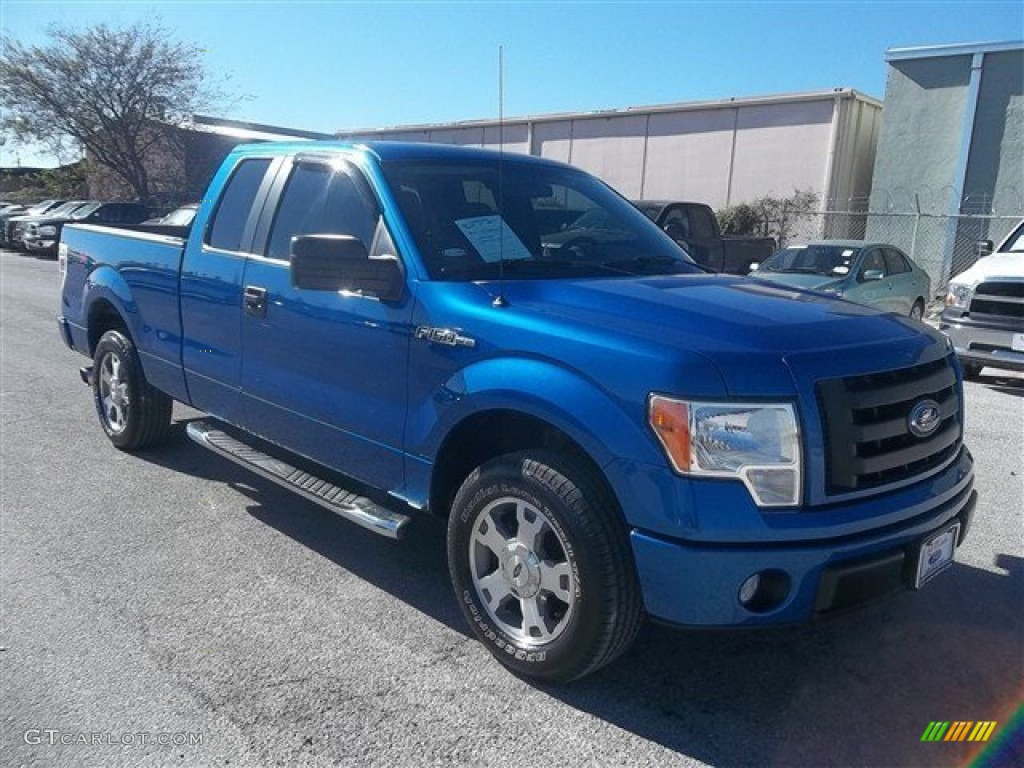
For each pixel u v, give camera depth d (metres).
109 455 5.93
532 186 4.35
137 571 4.12
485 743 2.86
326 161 4.23
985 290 9.09
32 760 2.73
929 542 2.99
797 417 2.71
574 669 3.03
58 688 3.12
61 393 7.80
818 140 24.00
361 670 3.28
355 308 3.73
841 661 3.43
